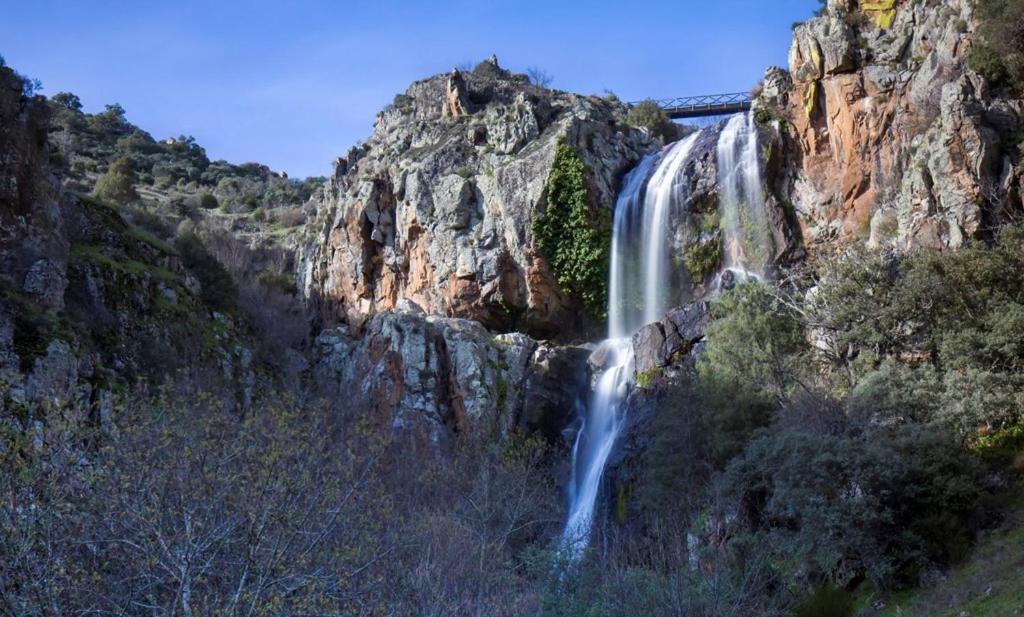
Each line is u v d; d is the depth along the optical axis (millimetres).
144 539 18938
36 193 37844
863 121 44594
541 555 24922
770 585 25953
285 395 39000
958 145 36594
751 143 49062
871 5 46531
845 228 45000
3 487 19250
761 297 37031
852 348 34000
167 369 39719
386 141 63781
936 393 29047
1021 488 26688
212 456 23906
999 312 30250
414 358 47000
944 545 25594
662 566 25438
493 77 73438
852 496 26250
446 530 30422
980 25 39125
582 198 51531
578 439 46094
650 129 64562
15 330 33094
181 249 50781
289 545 20484
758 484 28594
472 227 53156
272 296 57406
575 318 52625
